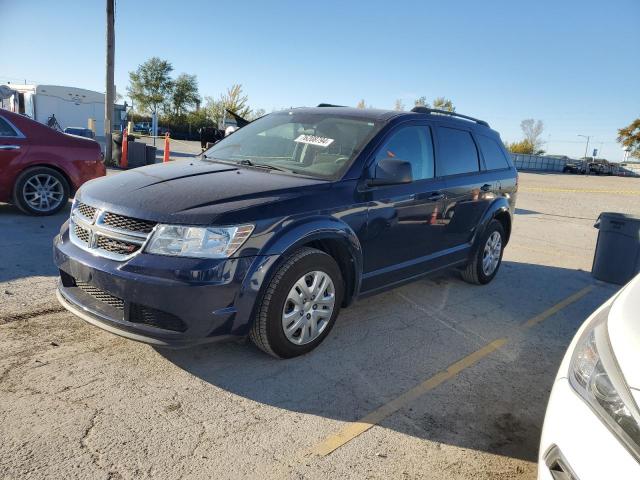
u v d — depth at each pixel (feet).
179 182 11.63
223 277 9.99
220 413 9.67
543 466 6.61
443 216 15.81
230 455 8.54
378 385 11.24
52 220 23.89
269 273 10.61
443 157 16.07
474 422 10.18
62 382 10.24
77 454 8.23
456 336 14.38
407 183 14.11
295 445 8.95
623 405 5.85
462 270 19.01
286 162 13.73
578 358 7.09
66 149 24.64
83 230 11.10
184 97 200.75
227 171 12.78
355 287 12.94
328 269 11.94
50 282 15.58
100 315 10.45
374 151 13.41
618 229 21.34
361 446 9.09
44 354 11.28
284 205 11.09
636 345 6.23
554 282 21.24
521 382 12.03
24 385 10.02
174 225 9.93
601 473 5.70
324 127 14.57
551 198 61.67
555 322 16.31
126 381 10.49
